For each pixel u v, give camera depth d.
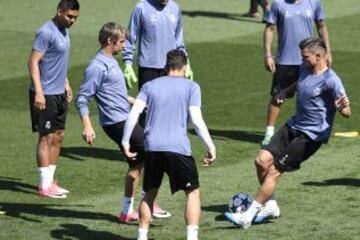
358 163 40.75
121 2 83.38
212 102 53.69
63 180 38.94
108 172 40.25
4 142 45.25
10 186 38.06
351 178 38.34
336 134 46.19
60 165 41.31
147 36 40.81
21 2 82.94
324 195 35.97
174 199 36.00
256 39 70.56
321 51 32.31
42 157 36.75
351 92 55.38
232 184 37.91
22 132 47.28
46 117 36.62
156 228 32.38
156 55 40.81
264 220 33.03
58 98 36.94
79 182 38.69
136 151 32.59
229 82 58.34
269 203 32.94
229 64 63.06
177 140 29.33
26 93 56.19
